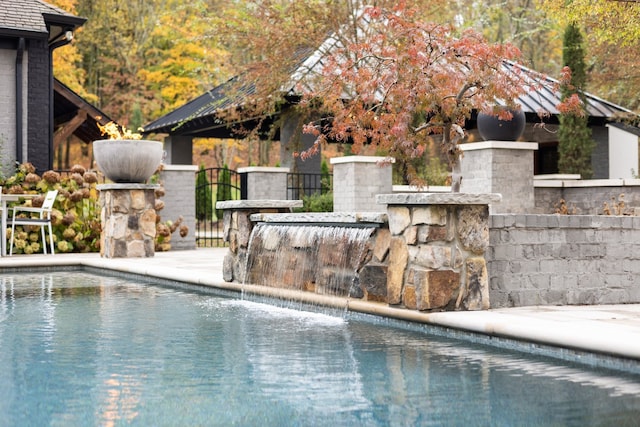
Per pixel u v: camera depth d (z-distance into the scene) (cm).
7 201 1295
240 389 358
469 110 808
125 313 636
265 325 568
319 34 1551
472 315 517
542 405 324
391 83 864
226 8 1802
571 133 1546
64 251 1335
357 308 602
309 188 1593
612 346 396
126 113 3169
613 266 632
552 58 3091
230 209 795
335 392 351
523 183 1065
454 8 2011
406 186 1339
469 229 556
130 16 3303
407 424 296
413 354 445
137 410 319
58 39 1495
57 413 314
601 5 1463
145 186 1175
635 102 2195
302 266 688
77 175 1363
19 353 453
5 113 1407
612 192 1179
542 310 565
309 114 1537
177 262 1068
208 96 1975
